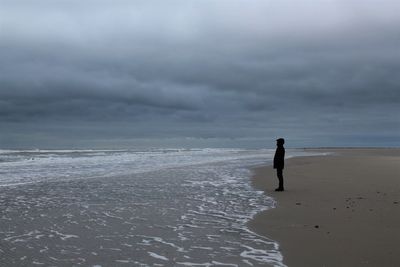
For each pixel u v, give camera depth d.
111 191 15.57
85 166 30.48
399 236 7.89
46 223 9.66
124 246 7.53
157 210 11.36
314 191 14.94
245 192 15.12
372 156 47.94
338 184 16.94
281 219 9.91
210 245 7.57
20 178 20.92
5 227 9.21
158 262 6.56
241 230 8.77
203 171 25.17
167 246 7.52
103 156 51.31
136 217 10.36
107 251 7.21
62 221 9.88
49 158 43.97
